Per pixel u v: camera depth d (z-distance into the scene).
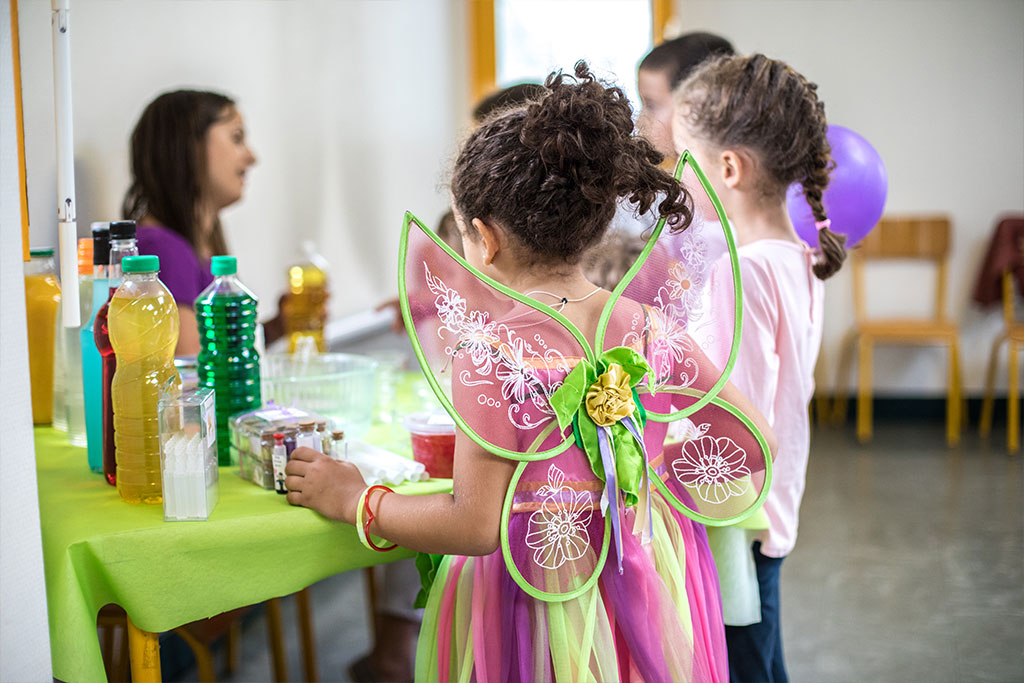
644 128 1.19
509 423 1.05
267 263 2.85
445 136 4.36
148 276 1.18
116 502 1.19
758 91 1.36
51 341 1.51
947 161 4.52
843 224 1.59
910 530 3.16
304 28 3.05
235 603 1.14
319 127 3.16
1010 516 3.27
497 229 1.08
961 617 2.52
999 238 4.29
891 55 4.50
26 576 1.03
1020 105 4.42
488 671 1.11
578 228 1.06
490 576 1.14
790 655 2.33
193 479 1.11
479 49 4.58
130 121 2.19
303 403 1.46
